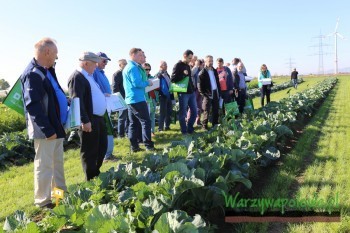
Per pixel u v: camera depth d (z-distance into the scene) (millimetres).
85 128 5301
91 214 3109
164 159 5234
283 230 3986
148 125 8258
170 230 2783
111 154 7934
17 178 7238
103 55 7328
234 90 12406
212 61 10156
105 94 6641
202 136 7199
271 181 5551
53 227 3135
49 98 4770
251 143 6316
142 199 3701
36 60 4723
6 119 15078
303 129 10242
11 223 3297
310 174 5781
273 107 11758
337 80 44406
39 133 4637
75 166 7730
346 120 11508
